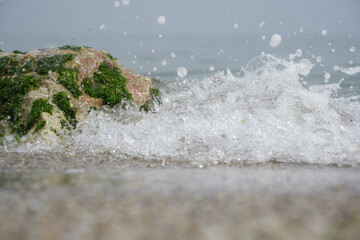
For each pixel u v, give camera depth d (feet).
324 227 5.77
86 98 13.89
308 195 7.22
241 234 5.58
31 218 6.23
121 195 7.33
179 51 49.75
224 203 6.82
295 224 5.89
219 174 9.18
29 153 11.24
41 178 8.68
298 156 11.05
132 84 15.42
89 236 5.59
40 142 12.06
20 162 10.29
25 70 14.07
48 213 6.43
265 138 11.81
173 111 14.87
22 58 14.89
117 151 11.66
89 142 12.42
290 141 11.67
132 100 14.89
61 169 9.66
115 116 14.08
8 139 12.20
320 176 8.89
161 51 49.47
